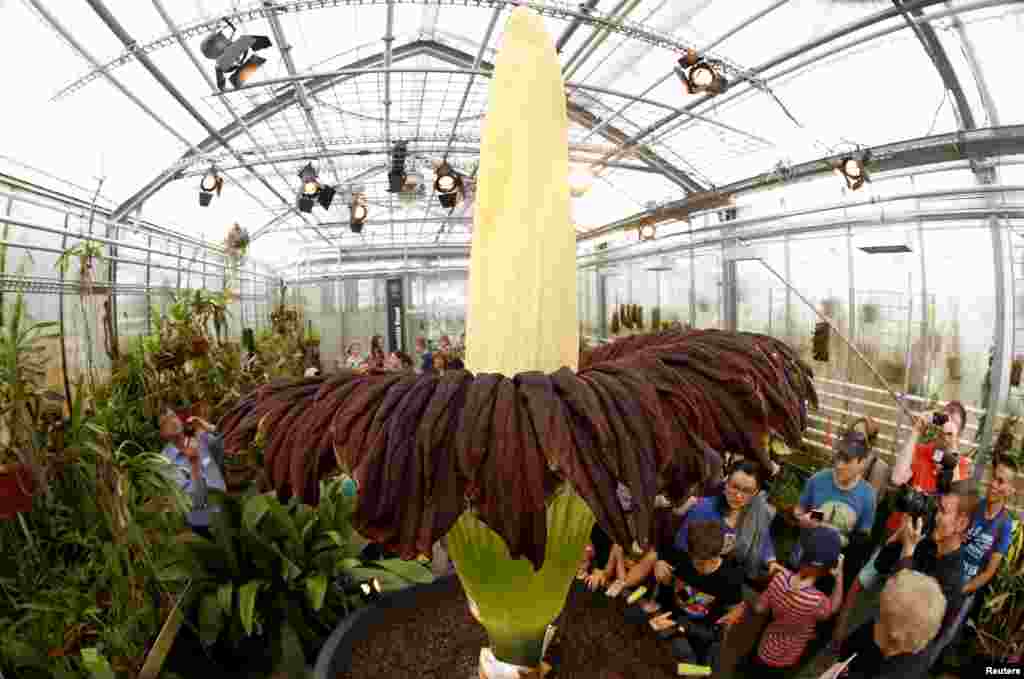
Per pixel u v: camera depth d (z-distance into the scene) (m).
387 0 4.91
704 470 0.55
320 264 17.88
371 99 8.82
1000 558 3.27
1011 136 4.63
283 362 12.73
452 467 0.49
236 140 9.15
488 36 5.81
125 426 5.20
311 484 0.55
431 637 0.99
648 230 10.99
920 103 5.72
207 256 10.39
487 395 0.52
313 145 8.82
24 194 5.09
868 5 4.93
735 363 0.61
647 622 1.04
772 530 5.24
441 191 9.12
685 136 8.61
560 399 0.52
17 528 3.28
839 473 3.88
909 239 5.54
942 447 4.02
